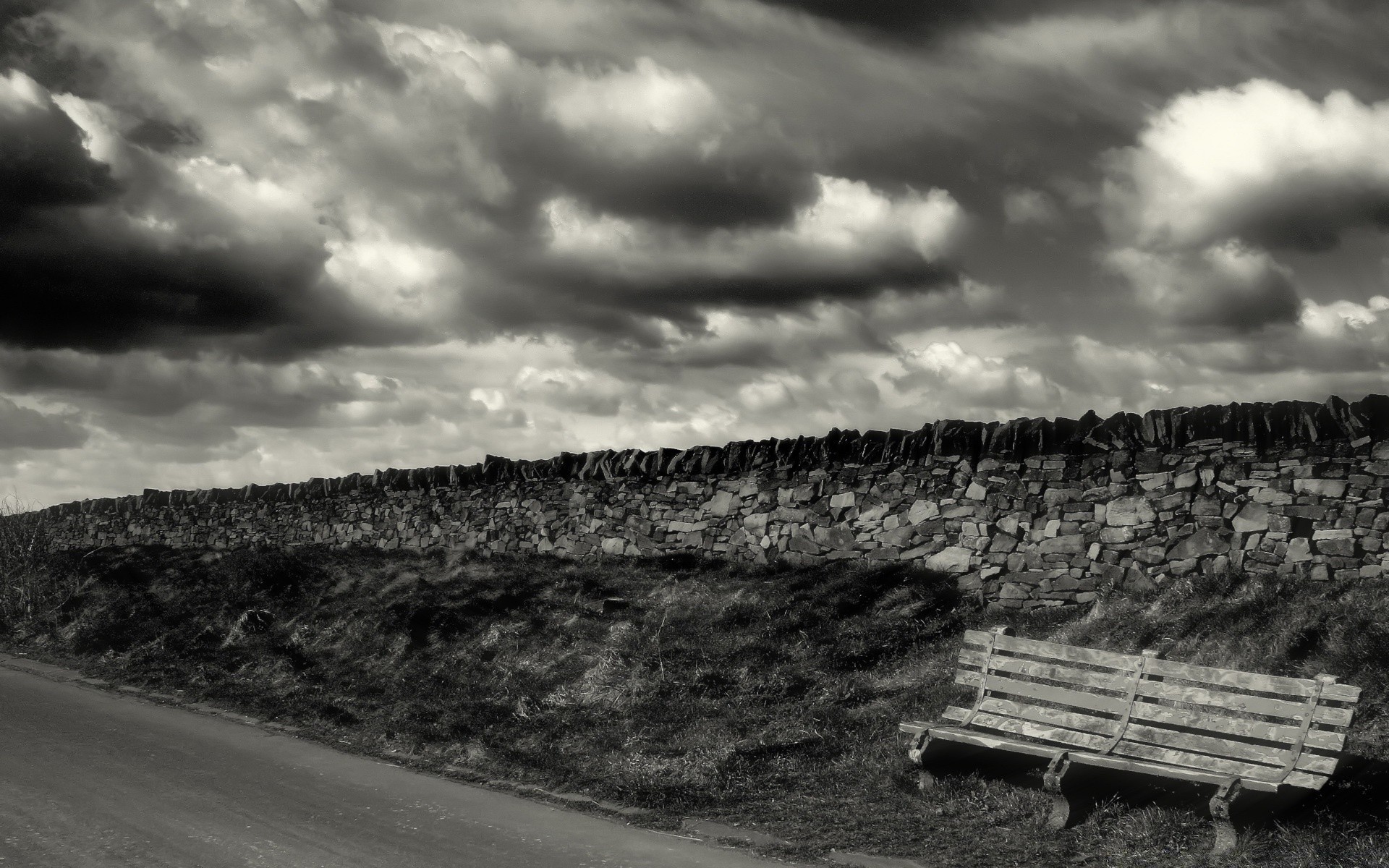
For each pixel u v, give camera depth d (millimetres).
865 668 9805
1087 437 10633
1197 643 8641
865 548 11953
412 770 8156
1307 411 9414
